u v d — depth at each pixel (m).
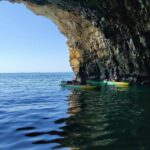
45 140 9.59
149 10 28.05
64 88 39.88
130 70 39.59
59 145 8.86
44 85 57.50
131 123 12.17
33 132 10.91
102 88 36.28
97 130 10.94
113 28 36.38
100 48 45.00
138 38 33.31
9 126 12.26
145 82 37.66
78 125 12.07
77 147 8.55
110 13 33.06
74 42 51.25
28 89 43.41
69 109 17.58
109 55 43.31
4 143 9.30
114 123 12.30
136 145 8.59
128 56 38.00
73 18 44.88
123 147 8.41
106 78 47.28
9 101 24.39
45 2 37.81
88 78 50.75
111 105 18.89
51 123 12.75
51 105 20.39
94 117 14.06
